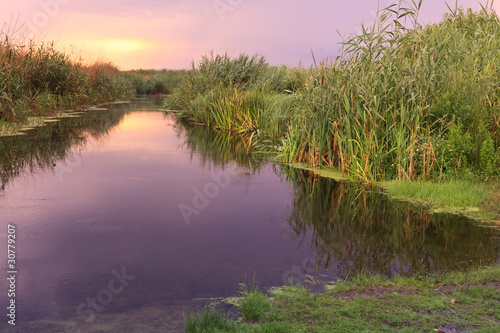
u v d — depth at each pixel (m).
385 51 8.33
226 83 18.48
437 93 8.23
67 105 19.97
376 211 6.07
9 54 14.92
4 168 8.23
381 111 8.12
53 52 18.89
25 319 3.11
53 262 4.16
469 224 5.50
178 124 16.67
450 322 2.95
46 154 9.67
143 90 39.62
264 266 4.18
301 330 2.81
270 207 6.27
